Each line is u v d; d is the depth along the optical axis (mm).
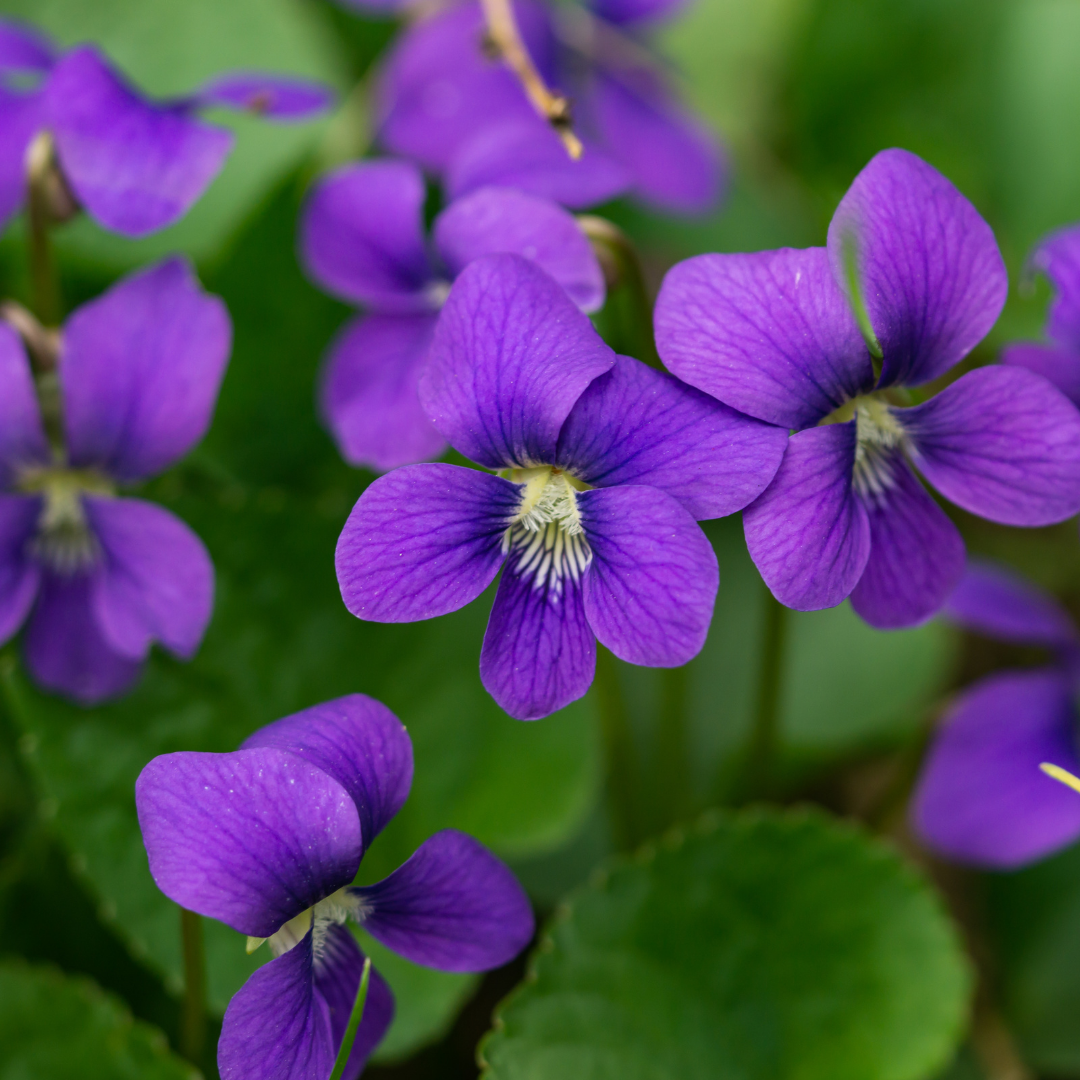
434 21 297
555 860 270
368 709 214
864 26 342
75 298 281
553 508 218
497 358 215
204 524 250
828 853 247
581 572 216
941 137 338
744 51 385
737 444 213
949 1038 247
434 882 216
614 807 263
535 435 216
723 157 325
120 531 239
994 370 217
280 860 210
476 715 256
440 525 214
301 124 287
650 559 212
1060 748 260
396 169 252
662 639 212
